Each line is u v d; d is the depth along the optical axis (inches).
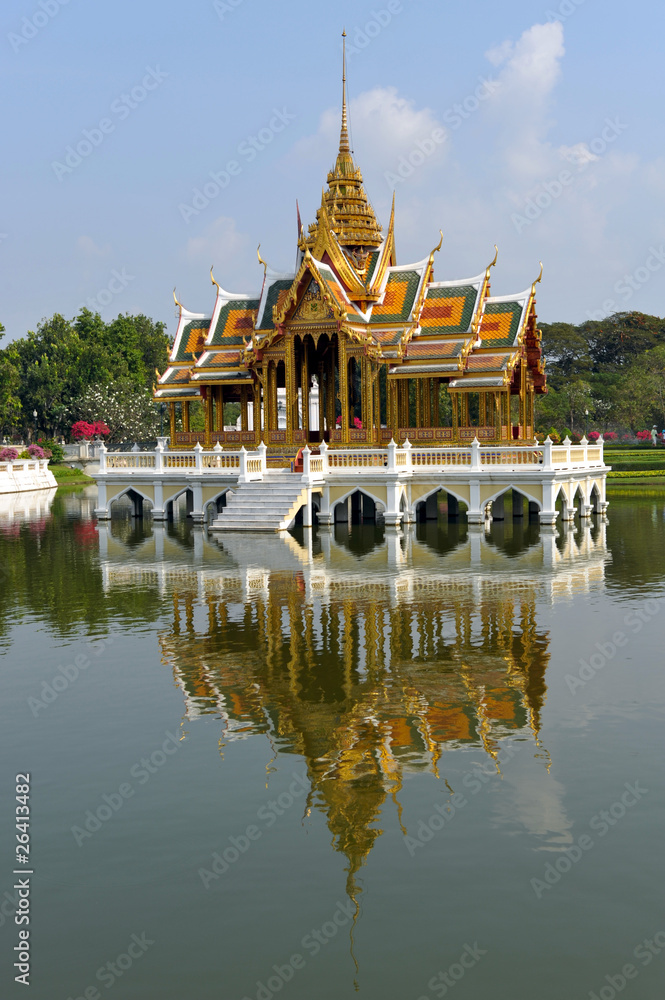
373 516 1683.1
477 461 1462.8
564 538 1334.9
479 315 1686.8
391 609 816.3
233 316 1897.1
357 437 1667.1
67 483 3420.3
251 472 1514.5
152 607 843.4
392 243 1820.9
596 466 1656.0
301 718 541.6
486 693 580.7
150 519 1748.3
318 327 1670.8
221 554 1187.3
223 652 681.6
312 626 754.8
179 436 1871.3
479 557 1135.6
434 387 1802.4
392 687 593.9
